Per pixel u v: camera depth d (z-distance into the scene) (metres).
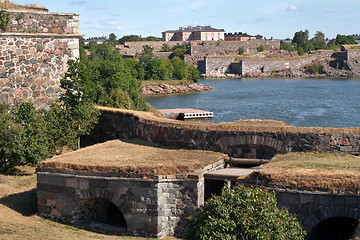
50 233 17.67
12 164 25.05
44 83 29.81
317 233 17.75
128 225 18.97
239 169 20.61
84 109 28.86
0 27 27.89
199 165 19.53
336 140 21.38
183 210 18.55
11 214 19.81
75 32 30.83
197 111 94.12
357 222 16.31
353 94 124.38
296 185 17.06
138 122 26.92
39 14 29.30
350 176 16.88
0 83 28.12
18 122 26.42
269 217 14.57
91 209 20.61
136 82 77.31
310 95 123.56
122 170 18.89
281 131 22.12
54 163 20.28
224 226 14.67
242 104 107.38
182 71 173.88
